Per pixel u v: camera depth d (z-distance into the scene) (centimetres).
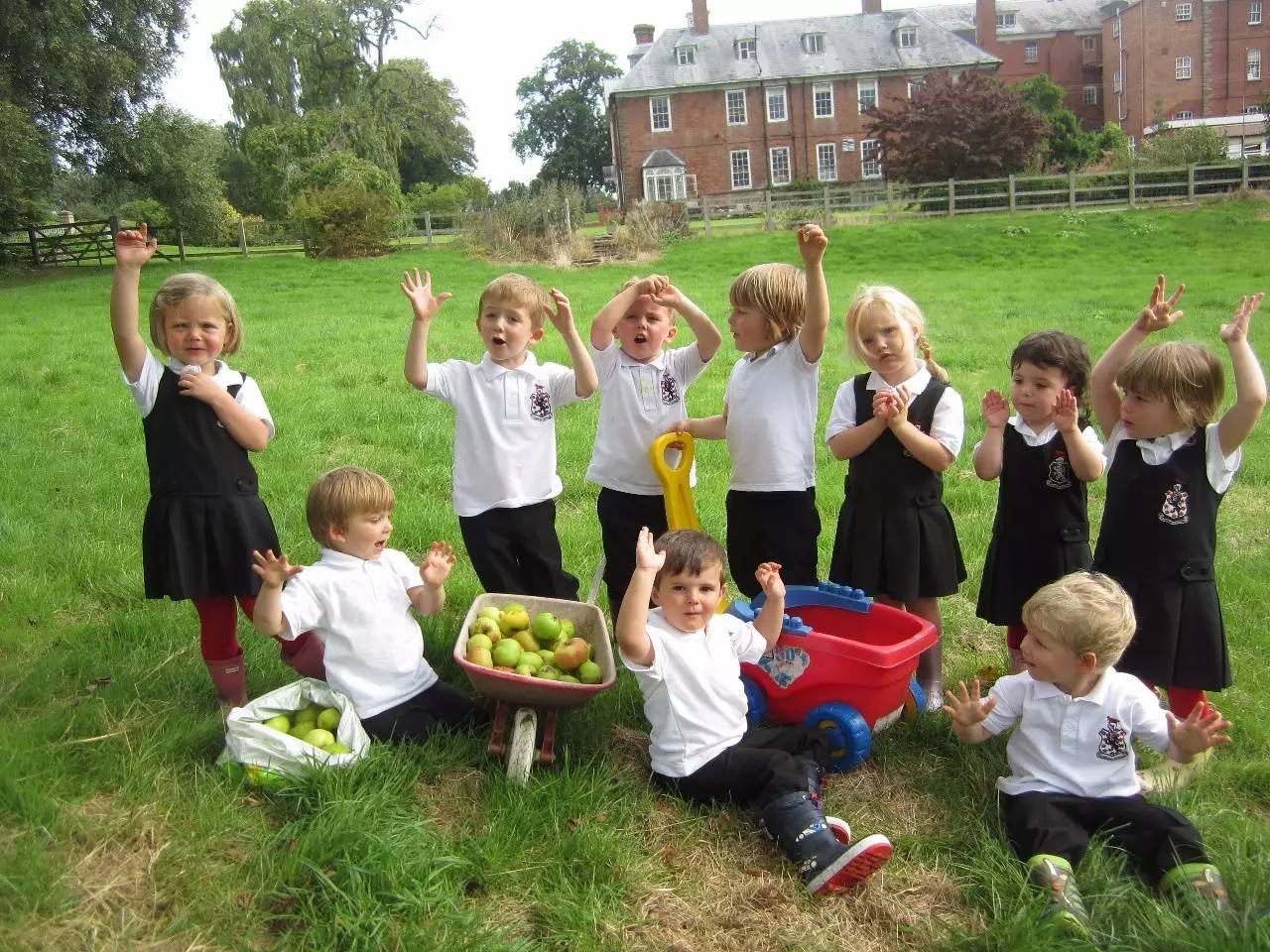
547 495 423
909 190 3425
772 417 414
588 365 414
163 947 257
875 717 367
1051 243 2695
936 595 409
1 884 261
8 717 356
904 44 5341
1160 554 363
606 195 5688
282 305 1827
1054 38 6831
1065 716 326
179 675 401
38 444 776
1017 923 278
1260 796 355
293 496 652
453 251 3017
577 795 328
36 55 2620
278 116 5128
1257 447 816
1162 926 277
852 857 289
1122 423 377
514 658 353
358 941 263
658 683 340
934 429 399
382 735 353
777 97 5269
